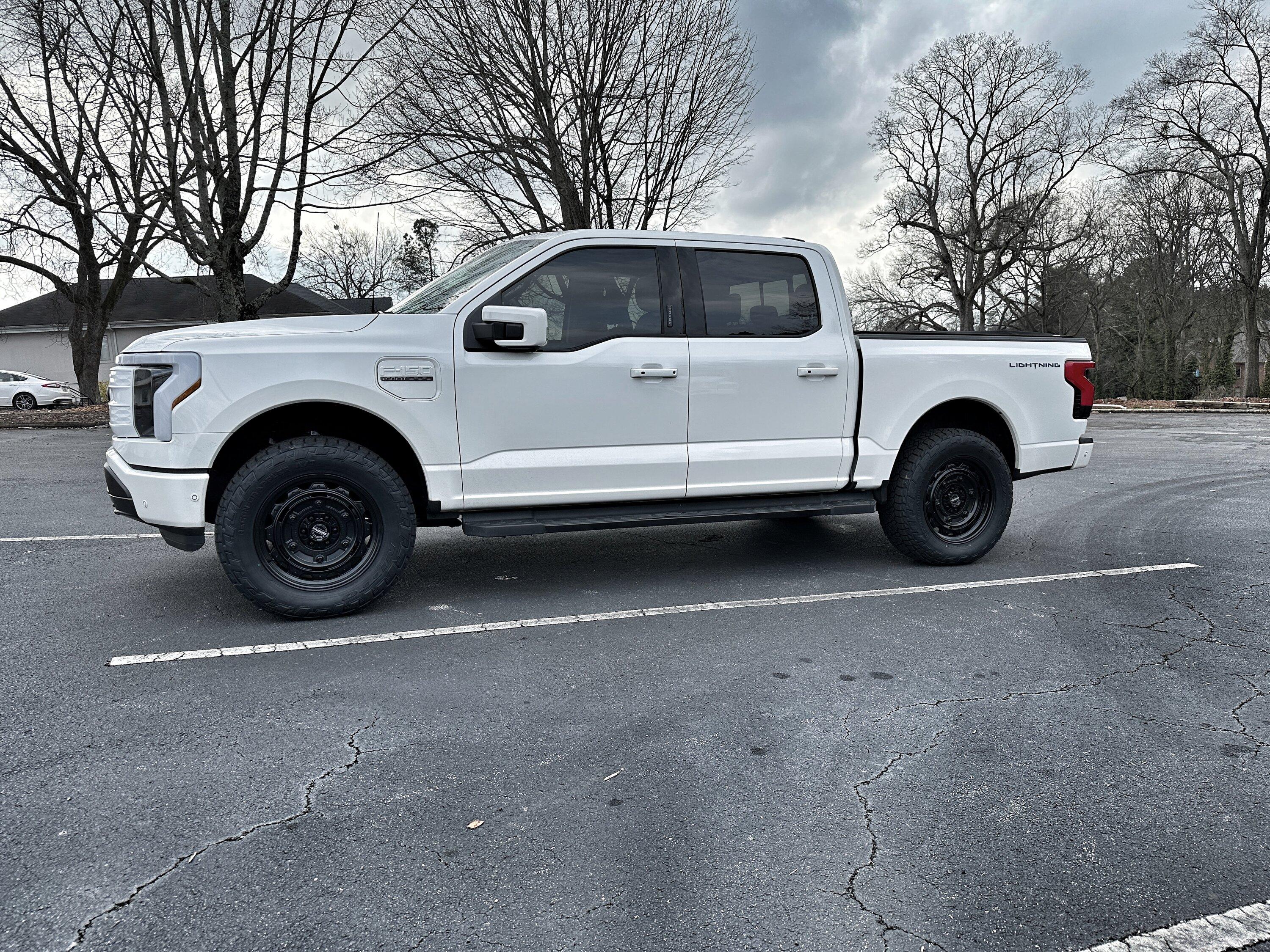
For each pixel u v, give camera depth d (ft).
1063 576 16.67
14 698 10.45
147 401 12.63
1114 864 7.03
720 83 51.55
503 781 8.41
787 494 16.17
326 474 13.10
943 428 17.19
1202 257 133.69
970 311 128.98
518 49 49.57
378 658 11.91
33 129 70.18
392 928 6.17
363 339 13.12
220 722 9.77
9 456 40.32
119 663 11.69
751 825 7.61
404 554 13.65
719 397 15.03
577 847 7.23
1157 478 32.01
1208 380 141.38
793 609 14.39
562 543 19.70
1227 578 16.60
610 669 11.57
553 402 14.02
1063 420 17.88
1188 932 6.19
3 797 8.04
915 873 6.88
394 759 8.87
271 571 13.15
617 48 49.03
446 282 15.89
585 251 14.43
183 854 7.11
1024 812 7.86
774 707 10.27
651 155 52.54
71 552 18.71
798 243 15.85
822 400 15.78
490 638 12.83
